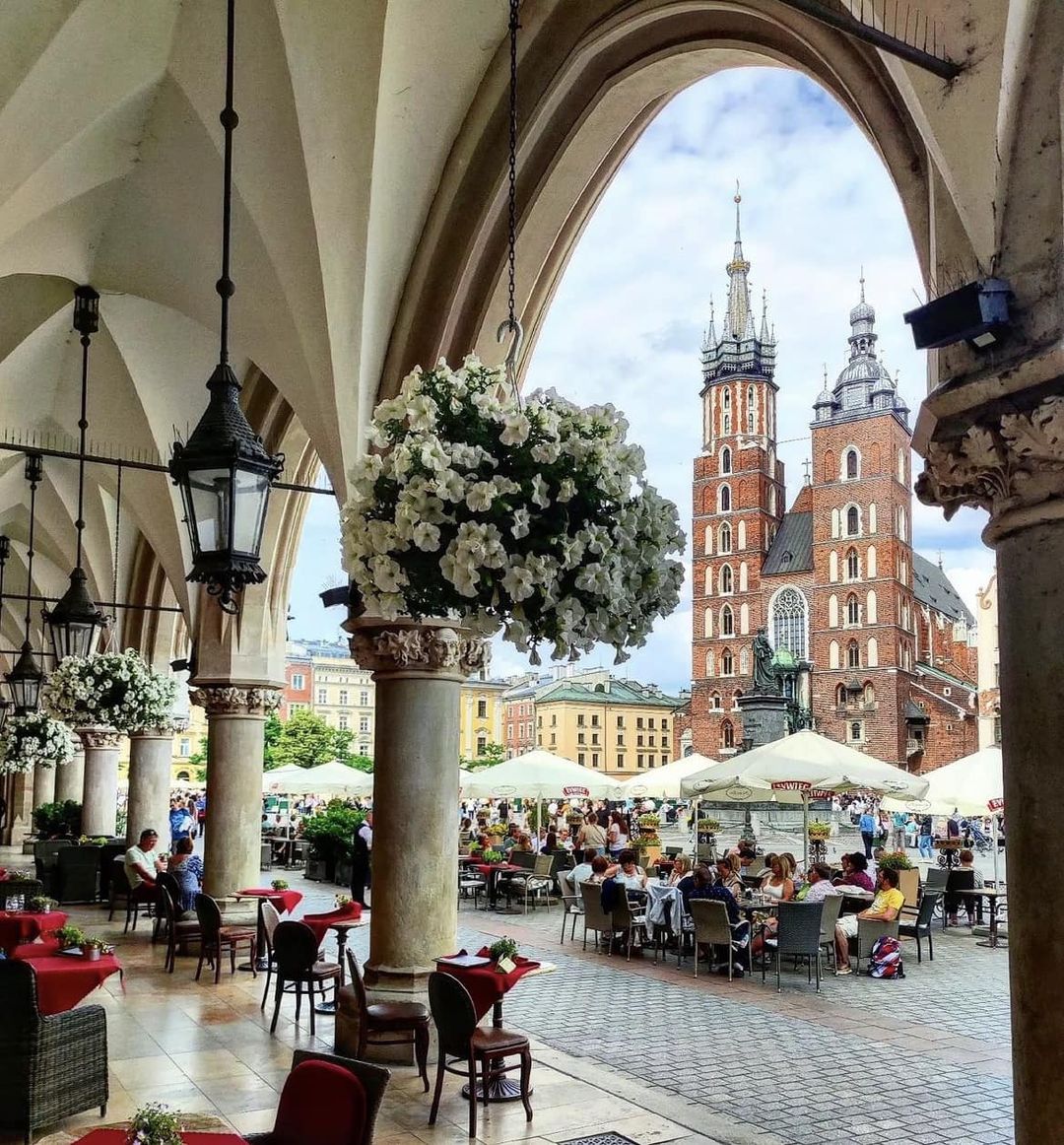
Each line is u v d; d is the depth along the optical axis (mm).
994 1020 10078
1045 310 3236
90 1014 6633
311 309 8336
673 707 110812
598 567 3570
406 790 7902
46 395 13430
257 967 11594
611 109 7242
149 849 14844
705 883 13094
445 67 7516
